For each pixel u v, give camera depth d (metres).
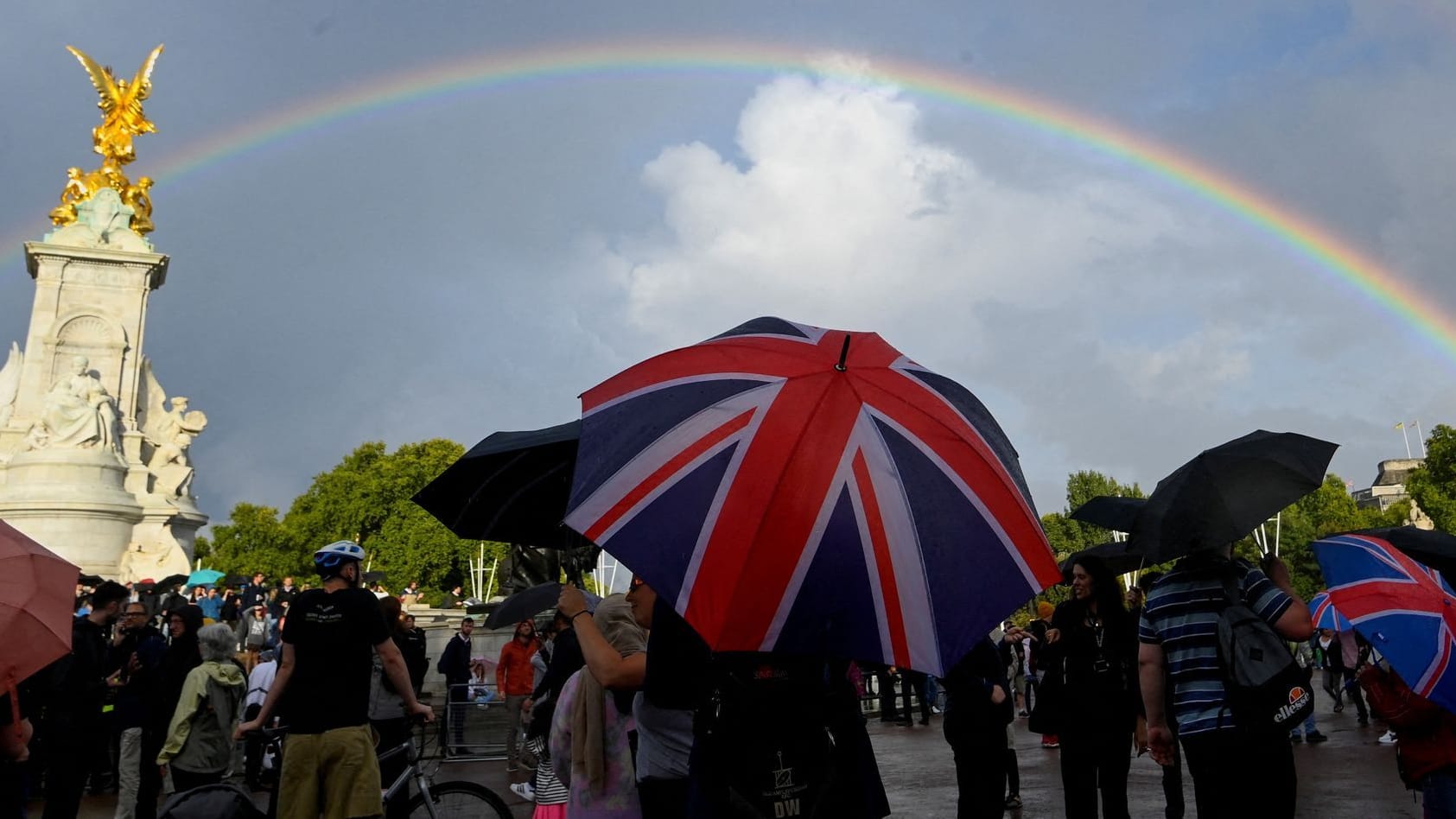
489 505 6.81
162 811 7.88
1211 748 6.66
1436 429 94.69
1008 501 4.42
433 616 46.53
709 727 4.62
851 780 4.63
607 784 7.16
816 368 4.64
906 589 4.06
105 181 67.56
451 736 21.67
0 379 63.56
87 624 12.51
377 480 109.75
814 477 4.20
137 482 58.62
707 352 4.85
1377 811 11.93
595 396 4.76
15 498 50.28
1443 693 6.89
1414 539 9.74
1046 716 8.99
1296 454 7.01
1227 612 6.79
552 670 9.50
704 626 3.95
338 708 8.38
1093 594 8.95
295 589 40.34
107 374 60.38
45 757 13.15
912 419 4.52
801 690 4.63
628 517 4.16
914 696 33.62
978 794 9.00
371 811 8.38
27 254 61.44
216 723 11.52
